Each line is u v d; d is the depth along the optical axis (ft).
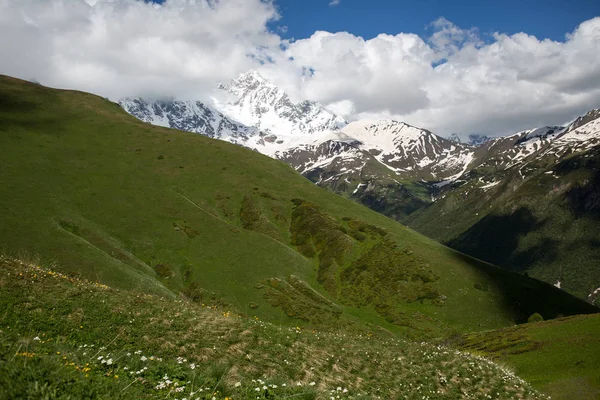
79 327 81.46
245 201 451.53
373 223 447.42
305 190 500.74
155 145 527.40
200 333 90.07
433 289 348.59
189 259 341.41
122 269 257.75
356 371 97.91
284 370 86.58
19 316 78.95
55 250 257.34
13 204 306.76
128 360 59.21
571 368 194.80
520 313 342.64
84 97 629.51
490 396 102.47
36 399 33.60
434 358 114.62
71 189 378.94
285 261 369.50
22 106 536.83
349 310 330.34
